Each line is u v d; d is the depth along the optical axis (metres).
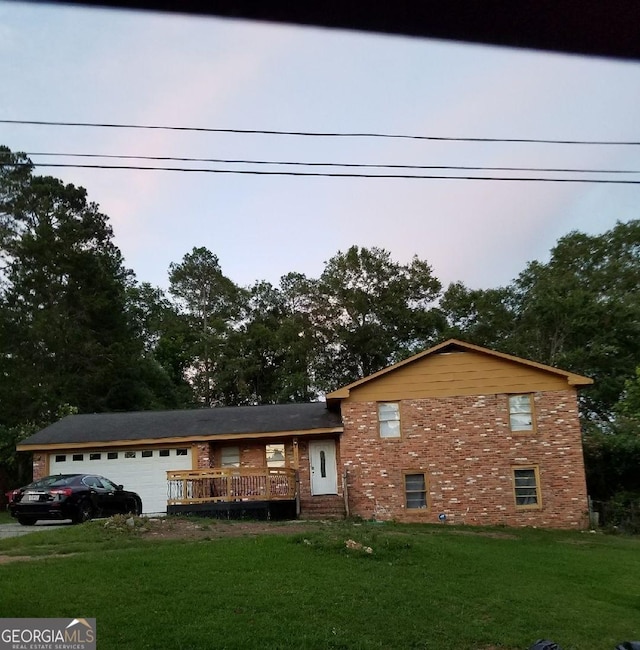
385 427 23.48
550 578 12.47
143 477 24.48
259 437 24.36
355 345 51.03
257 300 62.50
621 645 6.93
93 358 40.97
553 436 22.91
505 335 46.03
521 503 22.64
